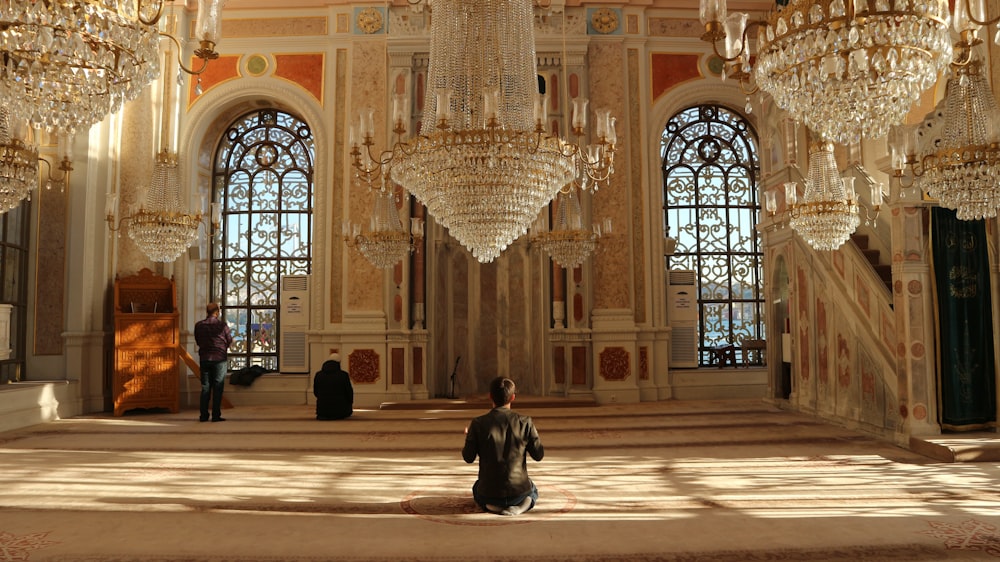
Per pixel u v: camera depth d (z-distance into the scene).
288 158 11.27
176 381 9.65
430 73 4.12
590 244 8.44
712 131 11.45
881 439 6.92
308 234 11.16
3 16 2.66
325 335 10.38
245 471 5.68
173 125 10.48
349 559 3.52
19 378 9.24
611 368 10.24
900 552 3.57
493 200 3.92
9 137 4.56
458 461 6.10
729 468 5.68
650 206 10.68
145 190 7.92
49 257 9.48
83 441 7.18
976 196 4.83
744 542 3.75
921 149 6.20
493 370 10.92
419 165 3.89
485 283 11.07
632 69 10.79
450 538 3.85
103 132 9.93
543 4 5.18
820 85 3.19
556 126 10.47
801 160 8.73
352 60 10.62
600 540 3.80
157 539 3.85
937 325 6.61
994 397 6.69
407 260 10.38
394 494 4.89
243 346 11.08
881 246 8.45
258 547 3.71
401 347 10.23
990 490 4.86
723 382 10.74
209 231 11.16
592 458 6.14
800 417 8.48
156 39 3.18
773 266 9.61
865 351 7.30
